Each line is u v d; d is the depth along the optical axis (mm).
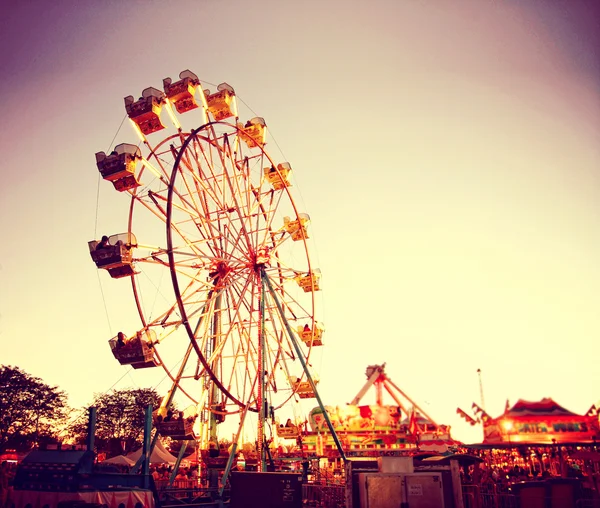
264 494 17531
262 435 26203
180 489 22344
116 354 27047
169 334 28453
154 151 29812
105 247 26906
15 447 52250
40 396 53844
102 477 18812
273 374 30531
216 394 29031
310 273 33688
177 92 30438
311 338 32594
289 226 34500
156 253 27875
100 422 61344
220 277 30734
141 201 28406
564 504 15516
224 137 31438
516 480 19234
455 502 16062
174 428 25984
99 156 28594
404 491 15922
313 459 29453
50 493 17484
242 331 30875
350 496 16750
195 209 29906
